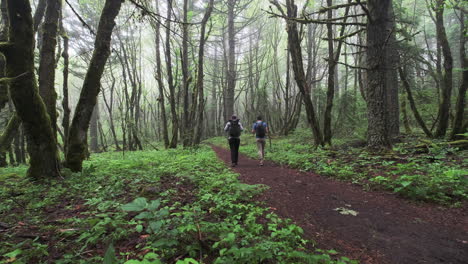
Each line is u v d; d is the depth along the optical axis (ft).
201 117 59.82
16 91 17.54
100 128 75.05
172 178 19.98
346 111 50.16
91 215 11.53
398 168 18.90
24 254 7.86
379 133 26.81
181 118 71.87
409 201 13.79
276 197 14.99
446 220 11.13
